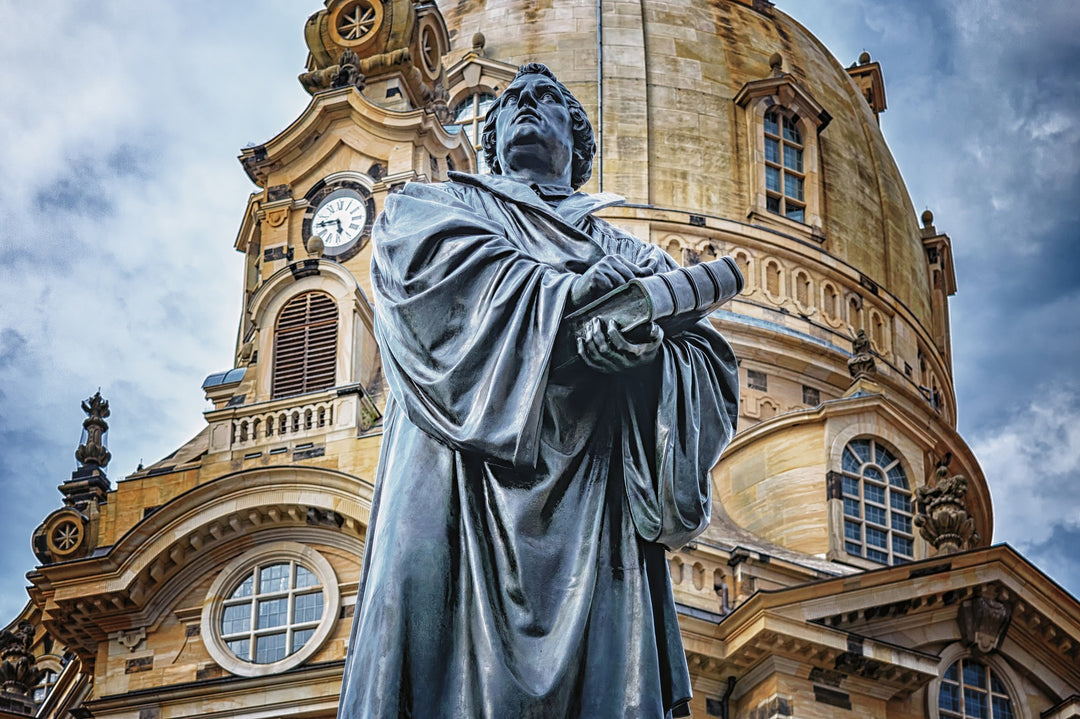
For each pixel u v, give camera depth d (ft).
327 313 160.97
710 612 150.41
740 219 226.79
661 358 16.56
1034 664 158.51
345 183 177.88
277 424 152.46
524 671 15.44
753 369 214.48
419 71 188.75
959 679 155.53
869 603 150.51
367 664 15.29
